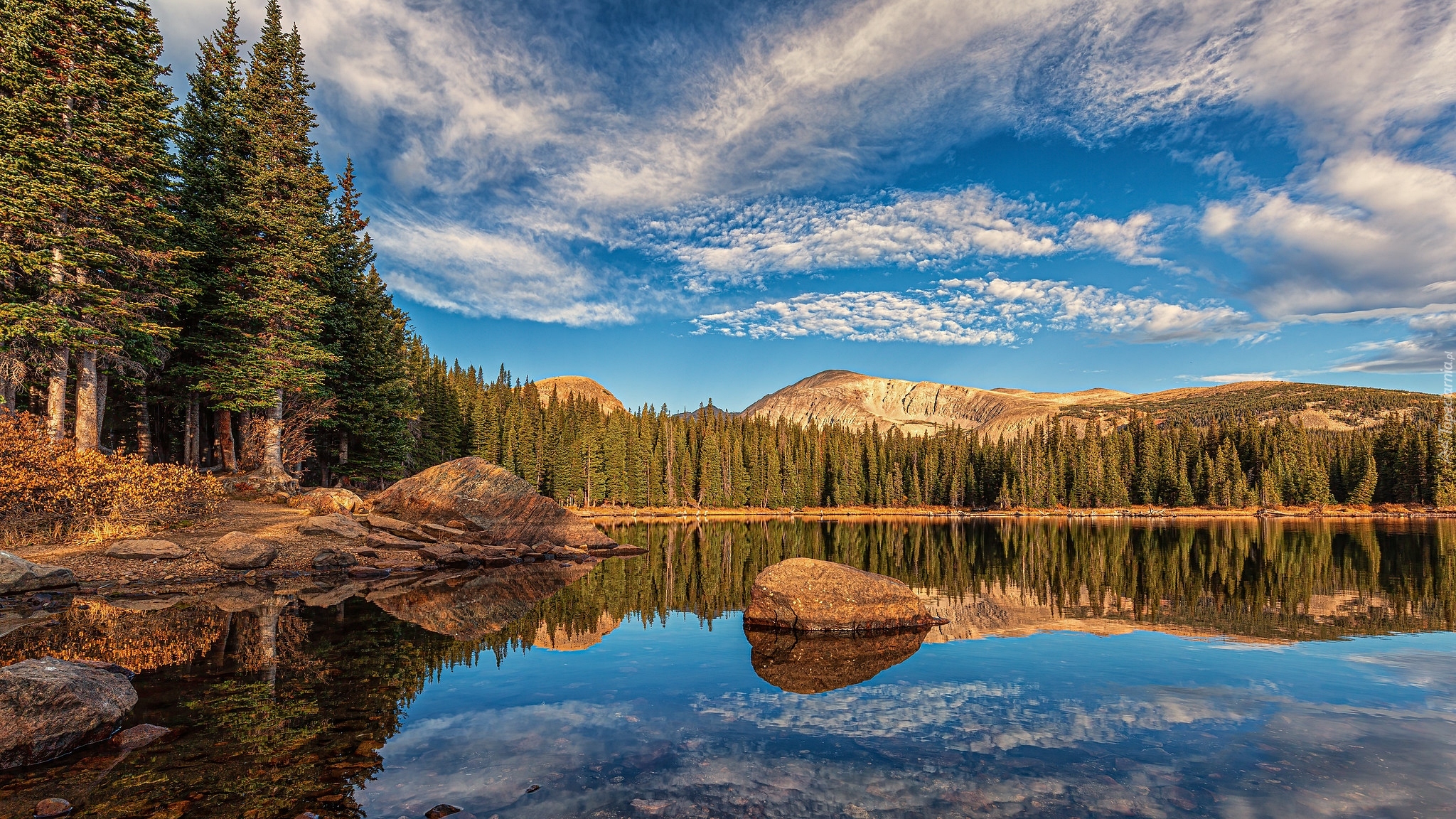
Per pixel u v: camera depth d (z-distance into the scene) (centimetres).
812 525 8469
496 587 2305
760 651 1402
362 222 4756
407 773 724
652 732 874
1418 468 10462
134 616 1562
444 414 6806
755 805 650
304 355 3350
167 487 2381
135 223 2597
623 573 2911
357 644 1353
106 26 2592
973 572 3028
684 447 12119
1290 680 1148
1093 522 9488
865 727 898
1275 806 653
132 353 2859
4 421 2102
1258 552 3881
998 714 956
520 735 855
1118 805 655
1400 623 1709
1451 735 866
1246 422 12725
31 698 748
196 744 796
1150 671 1217
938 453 14462
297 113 3678
